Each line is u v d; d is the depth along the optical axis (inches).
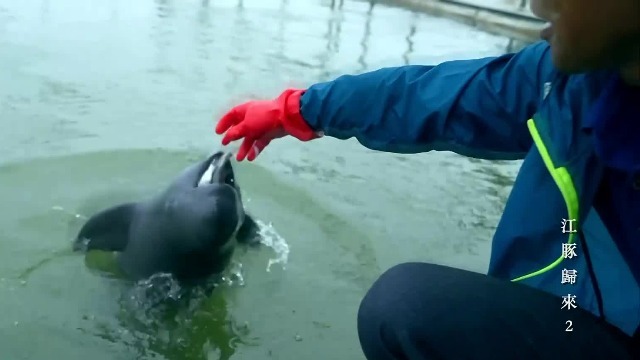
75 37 204.1
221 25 232.8
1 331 91.9
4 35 197.8
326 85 75.1
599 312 59.6
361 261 110.7
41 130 143.1
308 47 214.7
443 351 62.1
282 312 99.0
